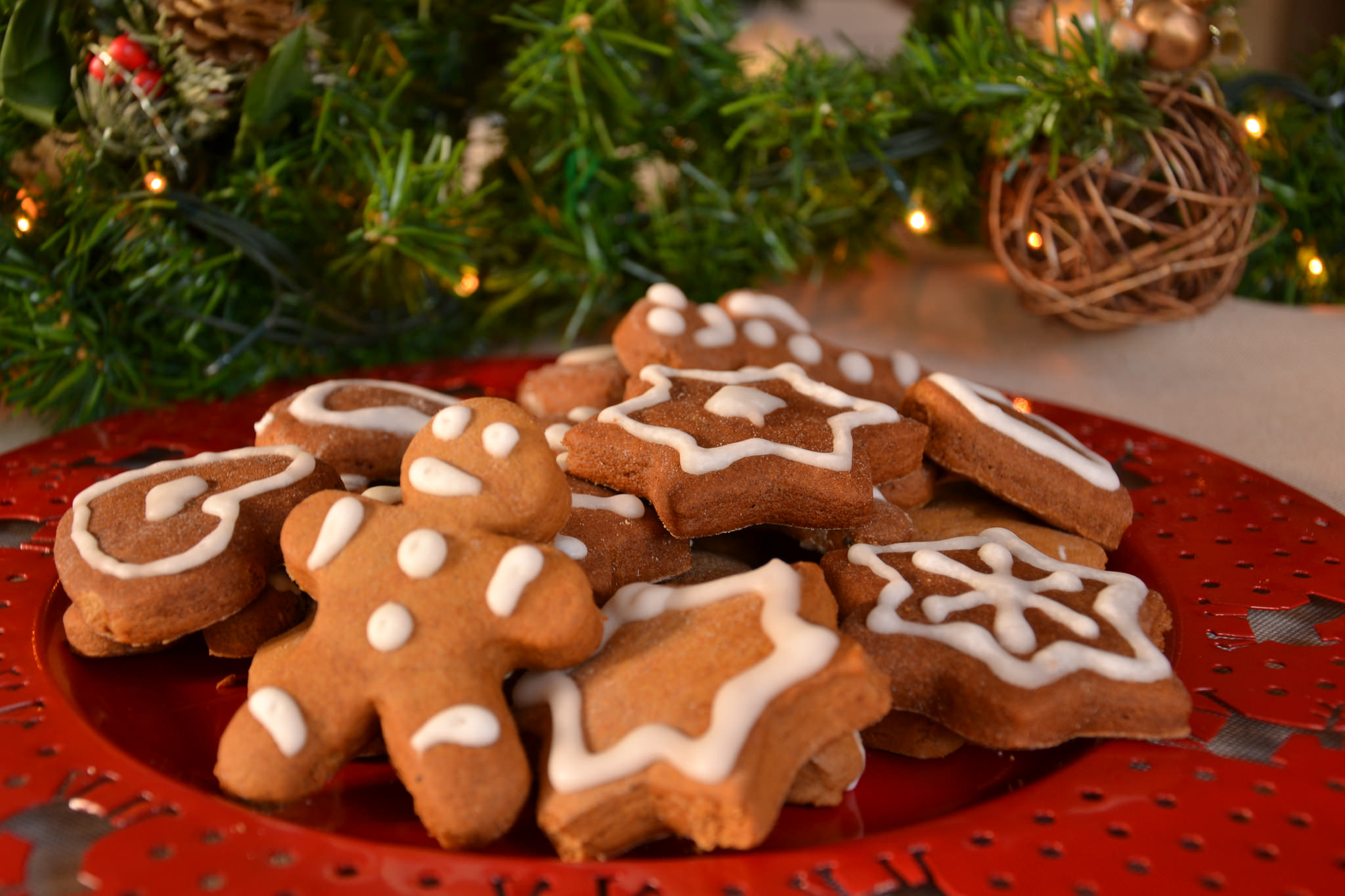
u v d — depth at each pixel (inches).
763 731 11.6
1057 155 16.7
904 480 14.9
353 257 17.0
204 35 15.5
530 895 10.8
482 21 18.5
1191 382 18.7
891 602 13.0
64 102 15.5
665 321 15.6
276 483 13.5
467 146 19.0
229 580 12.9
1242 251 17.5
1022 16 18.3
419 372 17.9
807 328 16.2
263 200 16.6
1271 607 13.5
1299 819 11.4
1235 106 18.7
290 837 11.1
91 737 11.9
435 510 12.6
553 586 12.1
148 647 13.2
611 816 11.5
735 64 18.5
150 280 16.5
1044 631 12.7
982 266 22.7
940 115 18.3
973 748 12.7
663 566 13.6
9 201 16.0
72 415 17.1
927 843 11.2
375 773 12.3
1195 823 11.3
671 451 13.5
